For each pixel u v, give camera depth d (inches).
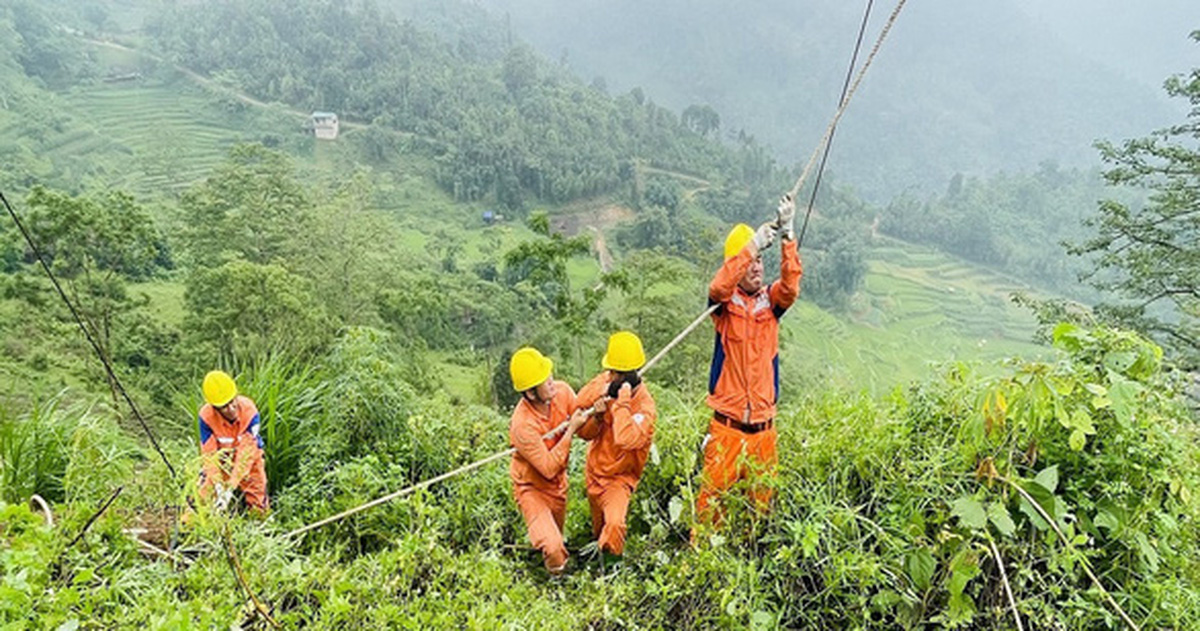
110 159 4188.0
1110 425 168.9
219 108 5191.9
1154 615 154.5
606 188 5093.5
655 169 5580.7
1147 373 168.4
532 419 199.6
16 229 1302.9
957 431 186.7
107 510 177.2
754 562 166.9
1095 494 169.6
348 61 5674.2
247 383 289.9
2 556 130.1
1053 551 152.6
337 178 4224.9
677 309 1285.7
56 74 5270.7
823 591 163.8
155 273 2010.3
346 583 151.8
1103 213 783.7
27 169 3373.5
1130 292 745.6
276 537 182.7
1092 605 149.5
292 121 5113.2
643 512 223.6
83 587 142.3
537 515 200.2
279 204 1732.3
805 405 256.1
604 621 162.2
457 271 2637.8
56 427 243.3
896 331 3607.3
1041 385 154.5
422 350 1513.3
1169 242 736.3
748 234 194.7
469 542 215.0
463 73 5743.1
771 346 196.9
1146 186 757.9
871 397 223.8
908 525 163.9
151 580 153.0
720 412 197.8
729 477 195.9
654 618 166.9
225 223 1627.7
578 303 1295.5
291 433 266.7
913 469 174.7
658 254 1378.0
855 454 191.0
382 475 238.7
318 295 1525.6
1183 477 165.2
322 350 1159.0
